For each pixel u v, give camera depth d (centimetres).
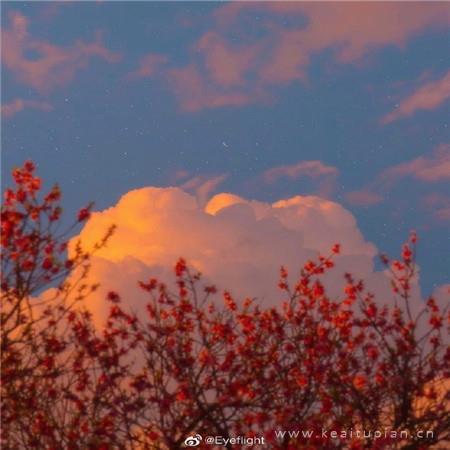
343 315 2950
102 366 2744
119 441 2725
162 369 2811
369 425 2748
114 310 2844
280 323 2964
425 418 2733
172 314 2947
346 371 2798
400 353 2788
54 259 2383
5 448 2630
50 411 2695
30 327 2450
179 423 2773
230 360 2845
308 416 2772
